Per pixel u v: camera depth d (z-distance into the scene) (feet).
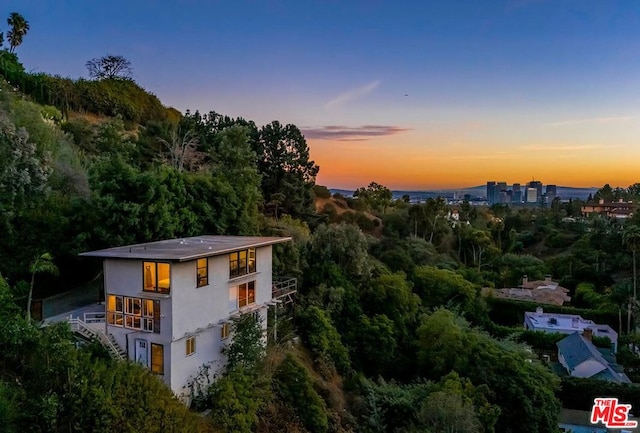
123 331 66.39
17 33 182.60
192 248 70.69
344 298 114.01
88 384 50.24
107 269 67.92
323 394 83.35
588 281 225.97
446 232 262.26
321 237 128.06
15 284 73.26
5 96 95.86
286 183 170.60
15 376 51.11
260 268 85.40
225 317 74.54
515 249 308.81
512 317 184.34
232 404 63.00
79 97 189.98
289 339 92.38
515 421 95.04
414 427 81.30
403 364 110.42
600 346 153.79
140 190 86.94
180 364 64.80
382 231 250.16
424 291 151.23
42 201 81.61
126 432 49.14
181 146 149.38
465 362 103.55
